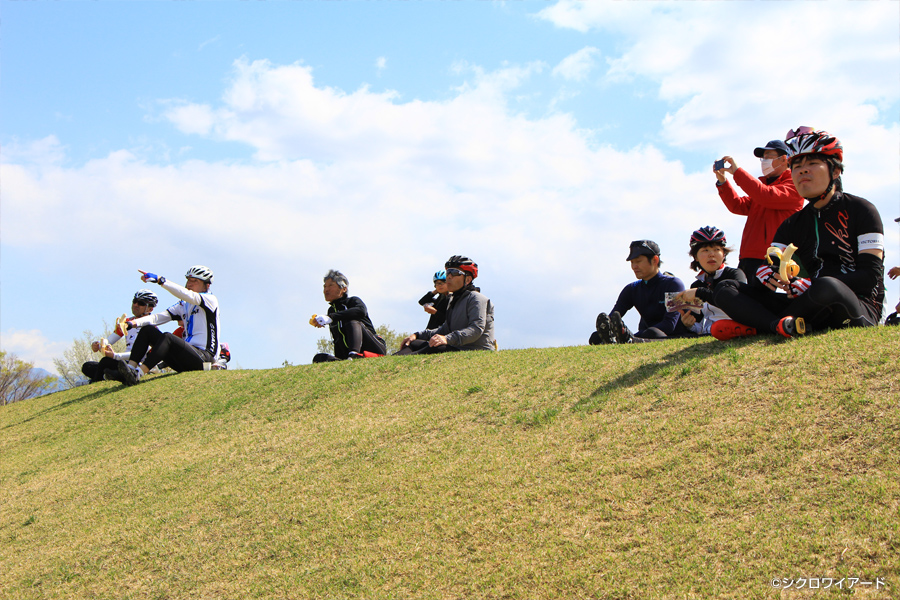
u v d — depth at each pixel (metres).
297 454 5.78
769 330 5.18
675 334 7.64
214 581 4.11
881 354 4.27
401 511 4.26
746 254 7.21
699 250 6.96
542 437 4.77
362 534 4.13
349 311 9.86
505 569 3.44
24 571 4.83
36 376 32.44
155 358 10.28
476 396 6.02
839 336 4.73
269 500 4.96
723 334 5.49
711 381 4.72
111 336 11.15
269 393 8.07
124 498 5.79
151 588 4.21
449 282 8.85
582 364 6.02
